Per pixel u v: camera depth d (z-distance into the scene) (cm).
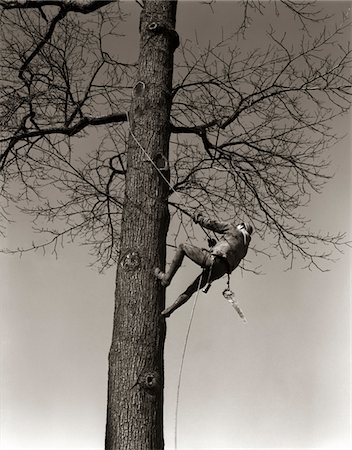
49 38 1046
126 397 739
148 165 812
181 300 761
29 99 1038
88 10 996
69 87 1041
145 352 750
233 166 1084
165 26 869
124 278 773
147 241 784
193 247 759
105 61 1103
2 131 1059
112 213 1155
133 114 843
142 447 727
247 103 1053
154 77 851
